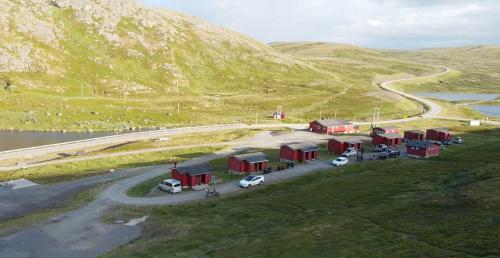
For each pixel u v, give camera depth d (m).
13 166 116.75
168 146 146.12
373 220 60.03
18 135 170.12
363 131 182.75
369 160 117.50
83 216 73.56
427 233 51.59
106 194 86.88
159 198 84.12
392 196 77.88
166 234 64.62
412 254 44.97
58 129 182.62
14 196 88.62
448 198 67.38
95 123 192.88
